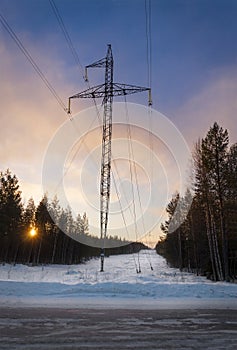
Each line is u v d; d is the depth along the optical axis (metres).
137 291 10.91
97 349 4.95
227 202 24.42
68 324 6.43
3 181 43.81
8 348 4.89
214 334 5.91
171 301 9.64
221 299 10.18
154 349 5.00
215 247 25.66
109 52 24.03
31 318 6.87
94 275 23.67
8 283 11.32
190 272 38.62
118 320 6.89
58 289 11.01
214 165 24.80
